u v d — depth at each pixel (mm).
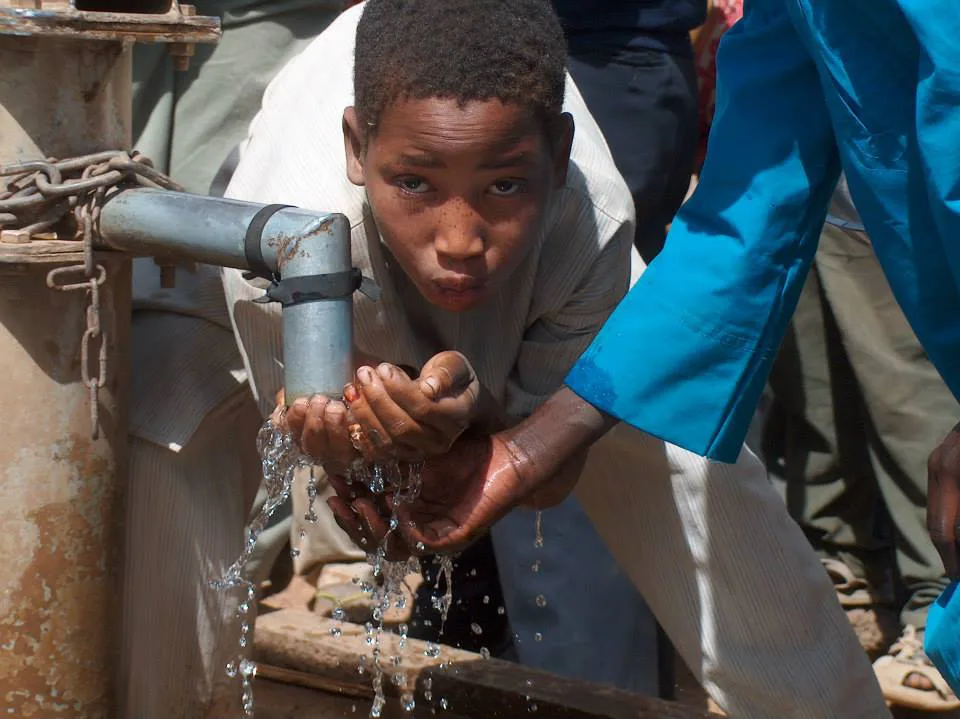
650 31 4777
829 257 5047
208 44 4547
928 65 2387
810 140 2727
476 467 2684
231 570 3010
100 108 2971
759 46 2816
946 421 4949
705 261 2740
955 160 2381
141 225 2828
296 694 4137
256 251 2688
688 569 3371
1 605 2990
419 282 2645
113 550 3125
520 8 2580
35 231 2859
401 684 4090
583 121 3189
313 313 2635
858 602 5430
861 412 5332
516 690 3980
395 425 2479
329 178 2926
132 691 3410
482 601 4988
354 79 2678
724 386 2746
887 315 4965
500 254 2602
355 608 4992
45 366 2941
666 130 4863
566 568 4230
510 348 3105
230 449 3547
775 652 3381
